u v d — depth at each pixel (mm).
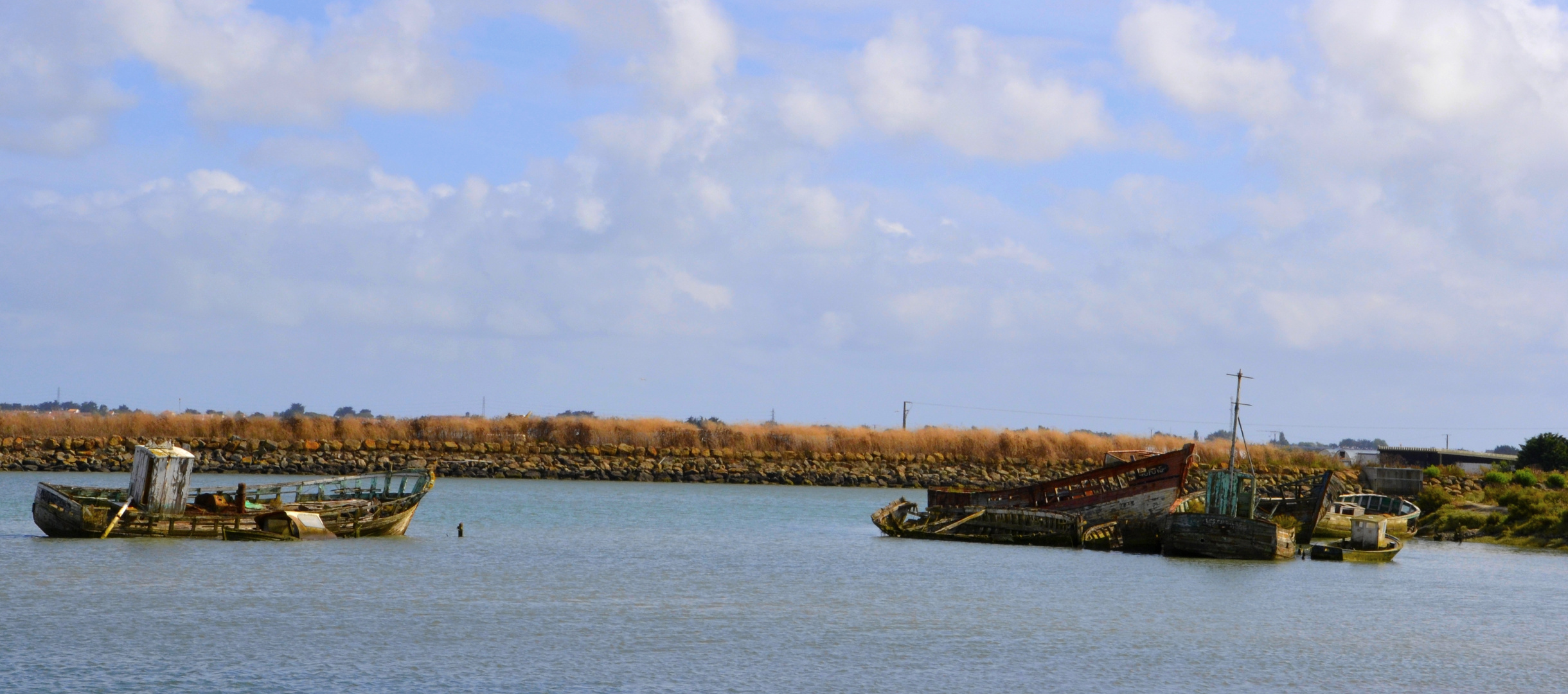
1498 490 115062
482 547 71000
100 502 65938
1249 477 74188
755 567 65875
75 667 38562
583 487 134375
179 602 49312
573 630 46188
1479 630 50000
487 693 36812
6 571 55500
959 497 86688
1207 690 39250
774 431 163625
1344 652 45219
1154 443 165125
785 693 37688
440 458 145500
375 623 46500
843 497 132250
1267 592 59000
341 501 76812
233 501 73500
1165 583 61594
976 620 50156
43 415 144875
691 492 131250
